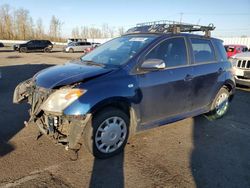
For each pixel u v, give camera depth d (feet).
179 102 13.75
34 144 12.56
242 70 24.71
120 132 11.64
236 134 14.74
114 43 14.60
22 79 32.68
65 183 9.53
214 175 10.36
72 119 10.07
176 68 13.39
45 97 10.50
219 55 16.55
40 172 10.16
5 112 17.46
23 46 96.07
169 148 12.62
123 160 11.31
